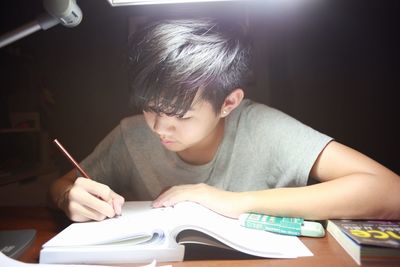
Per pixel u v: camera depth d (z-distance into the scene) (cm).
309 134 71
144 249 43
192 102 58
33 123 159
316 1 130
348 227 49
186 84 57
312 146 68
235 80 65
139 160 84
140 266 42
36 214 71
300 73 135
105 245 44
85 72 166
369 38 115
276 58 148
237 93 67
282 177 73
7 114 152
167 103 57
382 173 58
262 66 154
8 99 155
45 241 54
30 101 161
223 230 48
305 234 51
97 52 164
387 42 108
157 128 62
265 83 155
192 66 57
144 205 65
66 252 43
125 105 165
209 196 60
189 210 55
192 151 79
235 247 44
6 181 129
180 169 81
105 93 166
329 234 53
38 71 164
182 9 70
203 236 47
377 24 111
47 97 162
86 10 161
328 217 55
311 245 48
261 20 152
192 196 62
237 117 82
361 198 54
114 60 164
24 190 140
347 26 122
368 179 56
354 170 60
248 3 145
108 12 161
